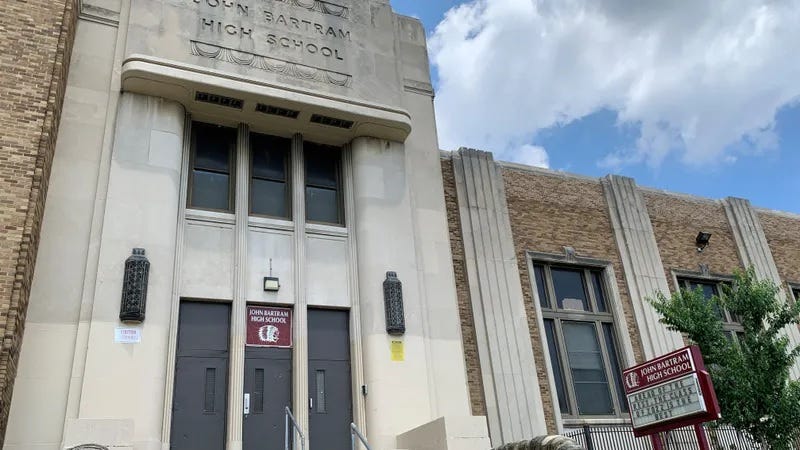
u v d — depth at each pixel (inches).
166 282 469.1
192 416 466.9
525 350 596.1
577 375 634.8
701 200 805.2
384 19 645.9
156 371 439.8
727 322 735.7
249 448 473.4
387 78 613.9
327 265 552.4
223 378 486.9
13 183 395.9
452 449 414.0
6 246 379.6
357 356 524.7
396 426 496.4
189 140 544.4
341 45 603.2
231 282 513.7
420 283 562.9
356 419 506.0
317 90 562.9
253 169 568.7
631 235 718.5
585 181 735.1
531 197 689.6
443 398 528.1
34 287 432.1
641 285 693.3
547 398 590.6
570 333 652.7
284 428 489.4
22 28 438.9
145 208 482.3
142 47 516.1
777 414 500.7
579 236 694.5
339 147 612.1
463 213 636.1
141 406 425.7
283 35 578.2
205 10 552.7
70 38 486.3
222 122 563.5
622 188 746.2
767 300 545.6
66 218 459.5
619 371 650.8
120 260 459.8
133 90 514.6
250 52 555.5
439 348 546.0
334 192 594.2
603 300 684.7
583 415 613.9
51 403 410.0
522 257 650.8
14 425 395.9
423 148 626.2
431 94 657.6
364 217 564.1
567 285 676.1
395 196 583.2
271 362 506.0
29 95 422.6
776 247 824.9
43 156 412.8
